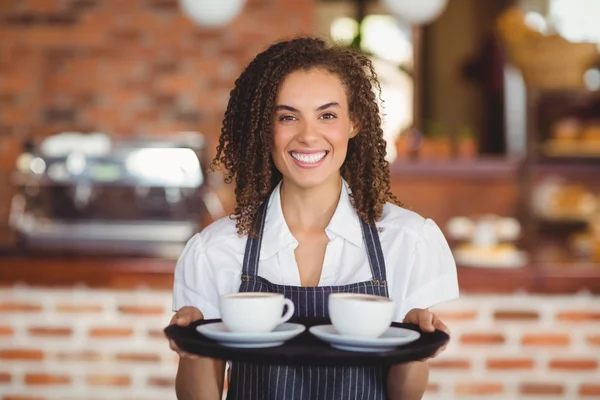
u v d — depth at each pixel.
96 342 2.98
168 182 3.48
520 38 4.30
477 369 2.89
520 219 4.69
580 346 2.87
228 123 1.56
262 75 1.46
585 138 4.55
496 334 2.88
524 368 2.88
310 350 1.13
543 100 4.70
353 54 1.52
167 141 3.50
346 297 1.23
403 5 3.50
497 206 5.02
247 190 1.53
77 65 4.57
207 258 1.54
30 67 4.56
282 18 4.54
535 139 4.53
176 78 4.57
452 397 2.90
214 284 1.53
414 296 1.50
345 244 1.50
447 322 2.89
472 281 2.87
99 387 2.98
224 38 4.56
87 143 3.48
